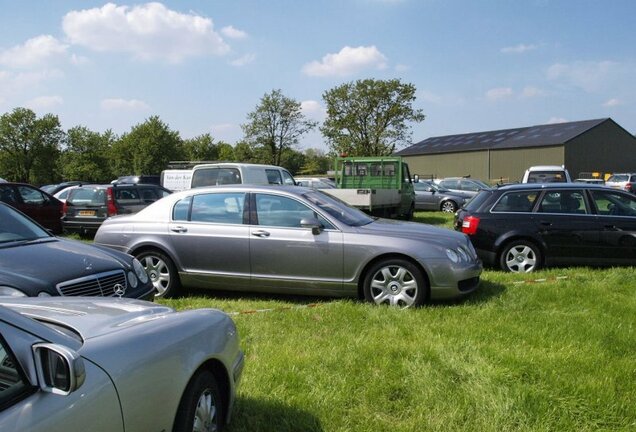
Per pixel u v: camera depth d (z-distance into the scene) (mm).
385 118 49156
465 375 4113
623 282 7254
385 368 4277
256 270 6566
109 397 2166
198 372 2811
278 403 3705
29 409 1819
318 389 3900
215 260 6703
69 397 1976
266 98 45688
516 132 58281
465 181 24125
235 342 3277
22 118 69000
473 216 8578
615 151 51812
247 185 6930
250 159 47406
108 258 5062
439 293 6105
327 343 4945
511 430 3363
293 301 6734
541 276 7805
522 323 5430
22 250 4785
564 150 49344
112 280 4855
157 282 6957
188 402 2662
